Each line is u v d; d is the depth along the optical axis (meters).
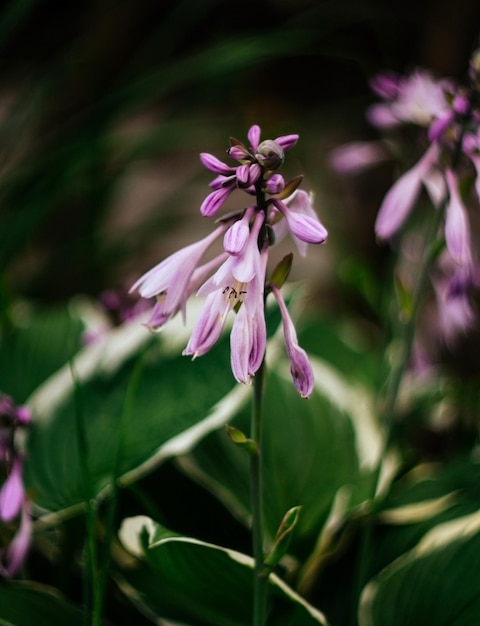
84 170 1.09
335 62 1.86
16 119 1.11
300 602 0.64
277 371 0.77
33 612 0.66
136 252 1.18
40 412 0.71
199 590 0.67
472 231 1.00
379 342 1.03
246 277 0.55
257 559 0.60
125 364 0.71
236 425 0.74
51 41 1.79
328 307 1.25
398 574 0.68
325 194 1.30
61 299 1.15
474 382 0.87
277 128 1.23
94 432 0.69
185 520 0.72
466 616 0.65
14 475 0.65
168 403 0.69
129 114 1.50
